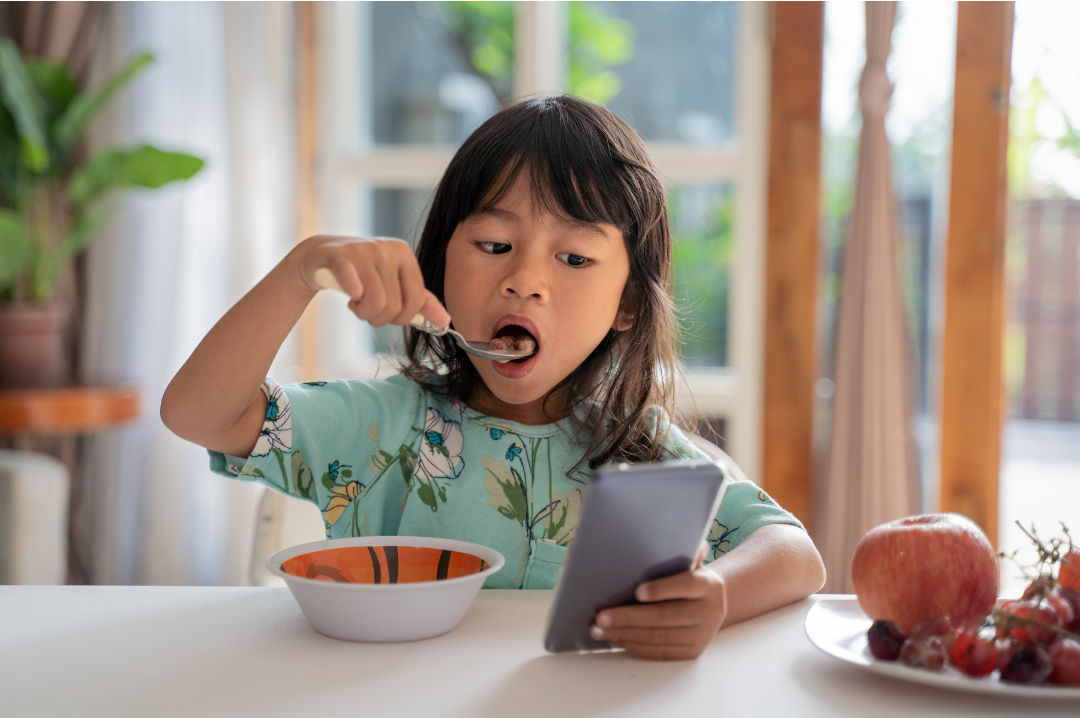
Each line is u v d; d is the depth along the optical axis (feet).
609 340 3.40
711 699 1.91
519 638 2.27
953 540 2.19
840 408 7.81
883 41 7.61
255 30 8.78
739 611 2.39
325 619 2.21
